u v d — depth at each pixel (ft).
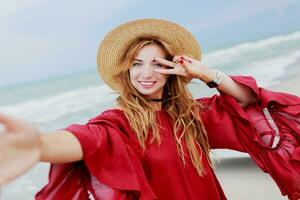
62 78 145.89
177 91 8.40
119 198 6.53
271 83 48.70
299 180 8.70
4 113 4.58
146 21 8.13
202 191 7.77
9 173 4.56
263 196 16.31
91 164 6.25
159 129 7.64
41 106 70.69
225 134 8.66
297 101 9.18
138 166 6.89
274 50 112.06
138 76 7.91
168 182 7.38
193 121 8.41
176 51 8.34
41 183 22.61
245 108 9.16
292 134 8.94
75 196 6.68
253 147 8.73
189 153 7.80
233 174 18.48
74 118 48.75
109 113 7.38
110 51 8.23
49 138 5.67
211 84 8.71
